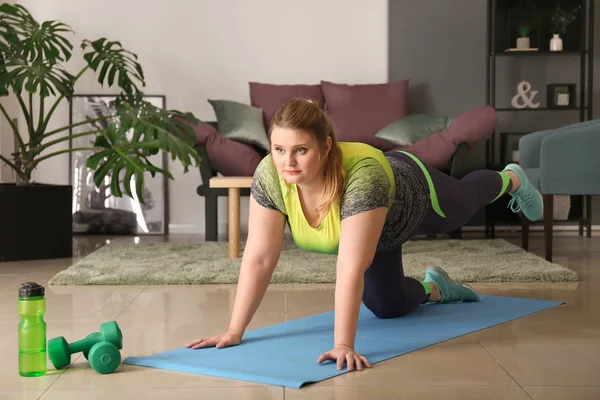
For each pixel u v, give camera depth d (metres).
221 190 5.60
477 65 6.44
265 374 2.04
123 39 6.39
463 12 6.43
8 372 2.13
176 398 1.88
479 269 3.93
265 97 6.15
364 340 2.44
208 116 6.45
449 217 2.66
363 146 2.28
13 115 6.18
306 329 2.60
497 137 6.43
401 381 2.00
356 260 2.15
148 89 6.43
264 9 6.43
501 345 2.39
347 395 1.88
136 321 2.82
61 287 3.60
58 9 6.33
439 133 5.61
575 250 5.02
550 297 3.25
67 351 2.14
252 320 2.81
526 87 6.26
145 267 4.12
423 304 3.04
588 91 6.12
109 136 4.56
